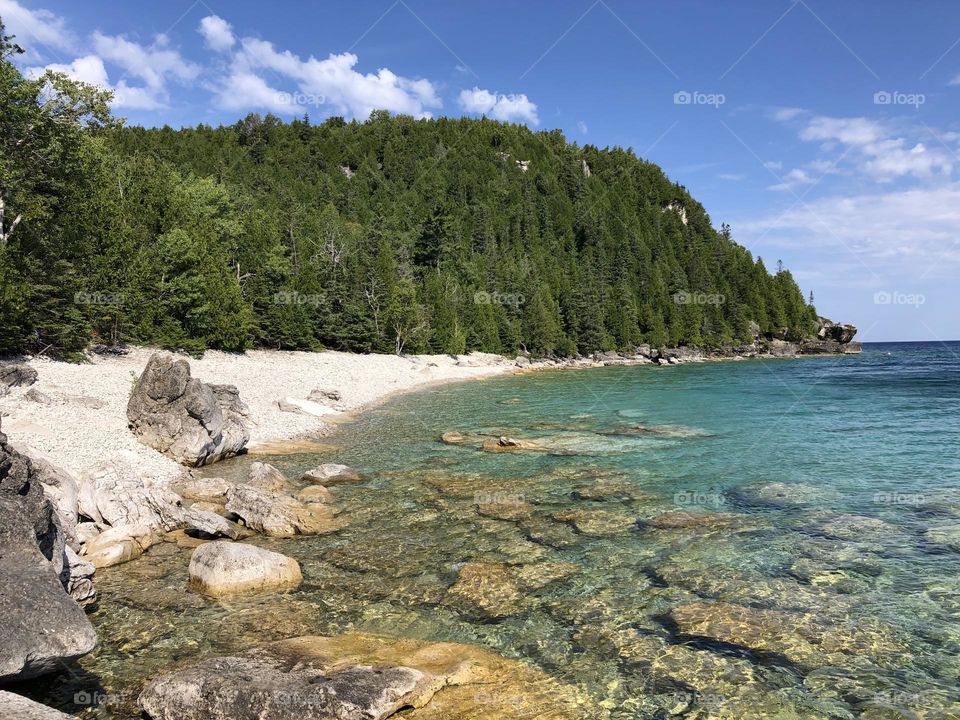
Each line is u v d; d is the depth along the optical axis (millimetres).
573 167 199625
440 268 115812
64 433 19844
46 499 9367
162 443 21375
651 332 122125
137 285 47469
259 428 28109
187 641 9320
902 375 66188
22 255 34250
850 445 24844
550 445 25609
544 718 7383
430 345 89375
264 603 10680
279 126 191750
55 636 7031
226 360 51656
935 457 22250
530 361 100250
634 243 151250
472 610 10438
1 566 7539
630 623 9898
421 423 32875
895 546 13266
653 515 15719
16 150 35312
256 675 7672
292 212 100250
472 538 14078
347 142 196875
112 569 12125
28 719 5637
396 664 8266
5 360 31453
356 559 12797
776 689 8047
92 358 38688
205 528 13688
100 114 38500
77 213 40156
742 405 39594
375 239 92125
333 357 67938
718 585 11320
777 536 13984
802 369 82312
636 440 26734
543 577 11781
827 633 9492
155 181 55188
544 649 9102
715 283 145500
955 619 9922
